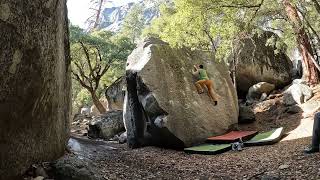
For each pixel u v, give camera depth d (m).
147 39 13.68
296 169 7.35
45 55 5.29
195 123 12.70
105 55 26.55
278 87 19.00
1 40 4.14
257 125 14.79
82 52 28.02
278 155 9.27
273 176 7.00
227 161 9.59
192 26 12.76
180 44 13.31
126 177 7.35
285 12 15.09
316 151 8.55
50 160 5.96
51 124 5.94
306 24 15.23
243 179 7.37
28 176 5.15
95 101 27.33
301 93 15.23
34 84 5.01
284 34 16.12
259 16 14.59
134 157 10.25
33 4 4.75
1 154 4.46
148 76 12.39
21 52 4.55
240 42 17.72
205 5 12.35
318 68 15.55
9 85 4.41
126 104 13.41
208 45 16.64
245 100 18.58
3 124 4.43
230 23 12.81
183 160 10.22
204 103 13.41
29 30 4.70
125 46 27.48
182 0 12.58
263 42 19.23
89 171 6.07
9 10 4.20
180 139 11.96
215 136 13.04
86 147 10.38
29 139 5.15
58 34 5.89
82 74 27.42
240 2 12.60
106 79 31.55
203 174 8.21
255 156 9.73
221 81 14.62
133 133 12.95
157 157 10.63
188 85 13.30
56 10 5.61
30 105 5.02
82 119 28.44
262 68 18.77
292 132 12.42
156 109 12.15
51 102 5.82
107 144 13.88
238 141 11.88
